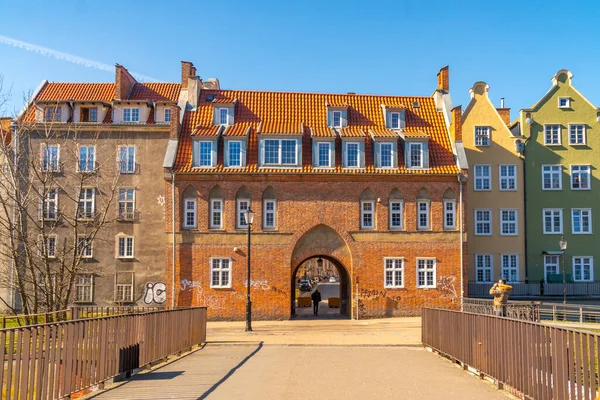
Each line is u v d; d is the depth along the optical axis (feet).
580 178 138.10
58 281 105.19
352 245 115.65
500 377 40.34
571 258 135.95
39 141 124.36
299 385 41.24
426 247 116.47
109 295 122.72
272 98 128.26
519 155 137.69
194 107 124.57
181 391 38.83
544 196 137.08
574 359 29.71
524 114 139.54
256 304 113.39
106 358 41.55
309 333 89.15
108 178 124.77
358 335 85.35
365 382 42.73
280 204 115.65
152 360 52.34
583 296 133.18
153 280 123.13
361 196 117.08
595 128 139.13
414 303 115.44
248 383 42.14
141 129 126.11
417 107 129.49
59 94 138.31
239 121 122.72
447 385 41.68
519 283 133.69
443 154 120.16
